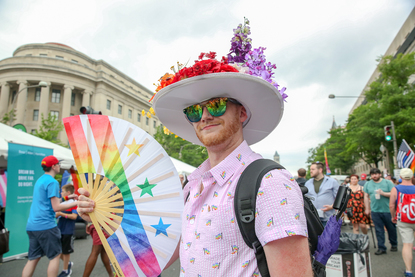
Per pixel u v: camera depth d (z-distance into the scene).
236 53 1.33
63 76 36.97
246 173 0.92
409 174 3.88
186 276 0.96
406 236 3.80
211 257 0.88
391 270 4.13
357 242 2.68
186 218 1.11
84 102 37.97
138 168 1.35
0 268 4.50
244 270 0.84
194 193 1.13
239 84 1.03
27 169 5.31
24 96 36.34
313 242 1.02
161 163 1.38
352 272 2.60
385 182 5.20
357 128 22.06
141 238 1.28
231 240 0.87
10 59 36.41
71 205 3.38
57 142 21.97
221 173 1.01
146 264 1.26
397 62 19.91
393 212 4.20
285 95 1.30
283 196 0.80
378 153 23.91
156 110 1.36
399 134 18.55
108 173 1.33
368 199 5.61
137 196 1.32
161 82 1.20
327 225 1.05
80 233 7.16
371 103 20.91
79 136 1.34
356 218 5.88
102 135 1.35
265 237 0.77
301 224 0.78
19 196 5.12
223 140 1.10
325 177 4.36
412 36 30.95
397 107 19.05
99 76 39.28
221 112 1.09
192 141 1.71
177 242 1.29
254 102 1.17
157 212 1.31
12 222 4.99
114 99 41.25
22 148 5.24
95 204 1.32
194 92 1.10
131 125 1.38
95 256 3.48
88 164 1.33
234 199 0.88
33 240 3.29
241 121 1.20
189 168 10.84
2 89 37.16
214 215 0.91
